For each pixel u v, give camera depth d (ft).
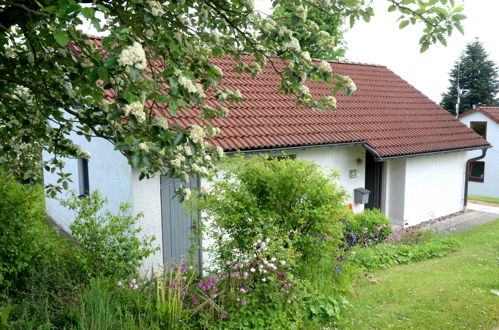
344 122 36.09
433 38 12.45
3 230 16.92
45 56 12.21
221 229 18.39
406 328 16.07
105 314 13.34
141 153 9.50
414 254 27.55
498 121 78.48
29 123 14.78
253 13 12.72
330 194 19.49
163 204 23.86
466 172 47.09
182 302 15.35
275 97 34.63
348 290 19.79
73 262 17.30
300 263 18.71
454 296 19.19
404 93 49.70
